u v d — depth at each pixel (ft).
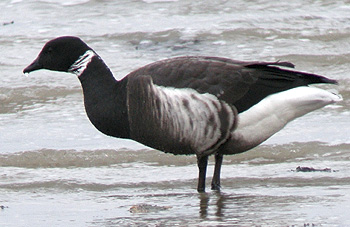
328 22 72.02
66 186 43.83
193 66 41.70
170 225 36.06
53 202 40.83
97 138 51.83
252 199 40.55
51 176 45.42
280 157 48.75
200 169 42.68
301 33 70.18
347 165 46.26
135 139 43.24
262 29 70.74
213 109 40.98
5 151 49.39
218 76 41.27
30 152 48.96
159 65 42.47
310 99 40.57
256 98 41.14
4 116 56.59
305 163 47.16
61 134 52.60
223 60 42.86
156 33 70.90
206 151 42.04
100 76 43.96
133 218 37.42
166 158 48.75
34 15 76.33
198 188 42.70
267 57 66.08
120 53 67.62
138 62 65.46
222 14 74.79
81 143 50.80
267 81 41.34
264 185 43.55
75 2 78.89
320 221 35.86
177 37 70.33
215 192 42.47
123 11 76.59
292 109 41.09
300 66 64.44
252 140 41.78
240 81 41.19
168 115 41.34
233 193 42.11
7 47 68.64
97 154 48.93
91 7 77.77
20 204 40.47
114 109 43.06
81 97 59.57
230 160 48.67
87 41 69.92
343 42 68.64
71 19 75.15
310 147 49.29
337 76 61.72
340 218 36.24
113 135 43.96
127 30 71.67
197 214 37.93
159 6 77.25
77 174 45.88
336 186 42.55
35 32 71.82
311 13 74.02
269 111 41.01
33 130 53.52
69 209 39.40
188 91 40.93
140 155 49.01
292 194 41.19
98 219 37.40
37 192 42.86
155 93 41.42
